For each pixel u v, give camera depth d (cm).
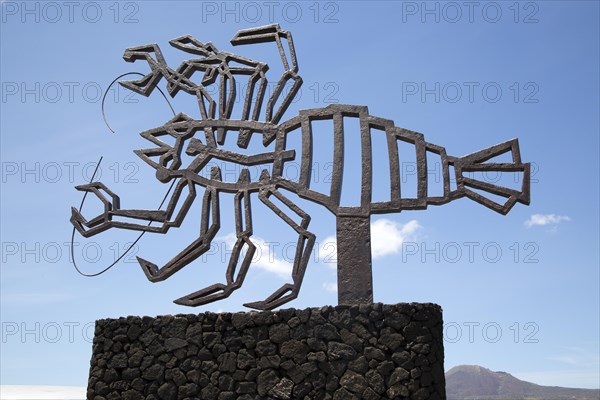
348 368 694
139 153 867
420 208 762
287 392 700
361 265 740
